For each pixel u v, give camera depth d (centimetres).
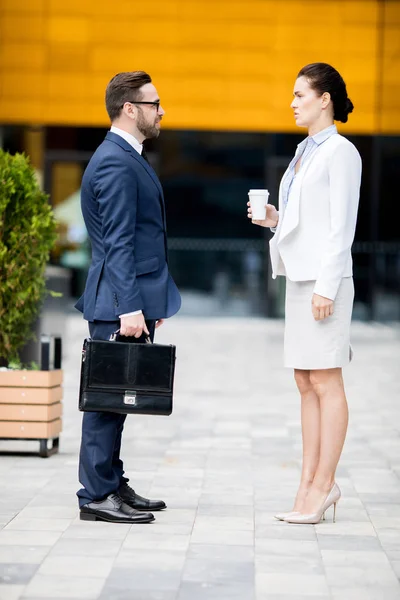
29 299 1172
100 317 811
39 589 643
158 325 856
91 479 827
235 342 2622
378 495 944
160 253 830
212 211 3086
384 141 3042
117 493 835
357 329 3008
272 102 3009
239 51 3002
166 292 829
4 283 1150
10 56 2997
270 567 698
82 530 793
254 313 3111
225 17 2997
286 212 816
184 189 3084
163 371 799
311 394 849
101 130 3055
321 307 799
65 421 1390
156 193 824
